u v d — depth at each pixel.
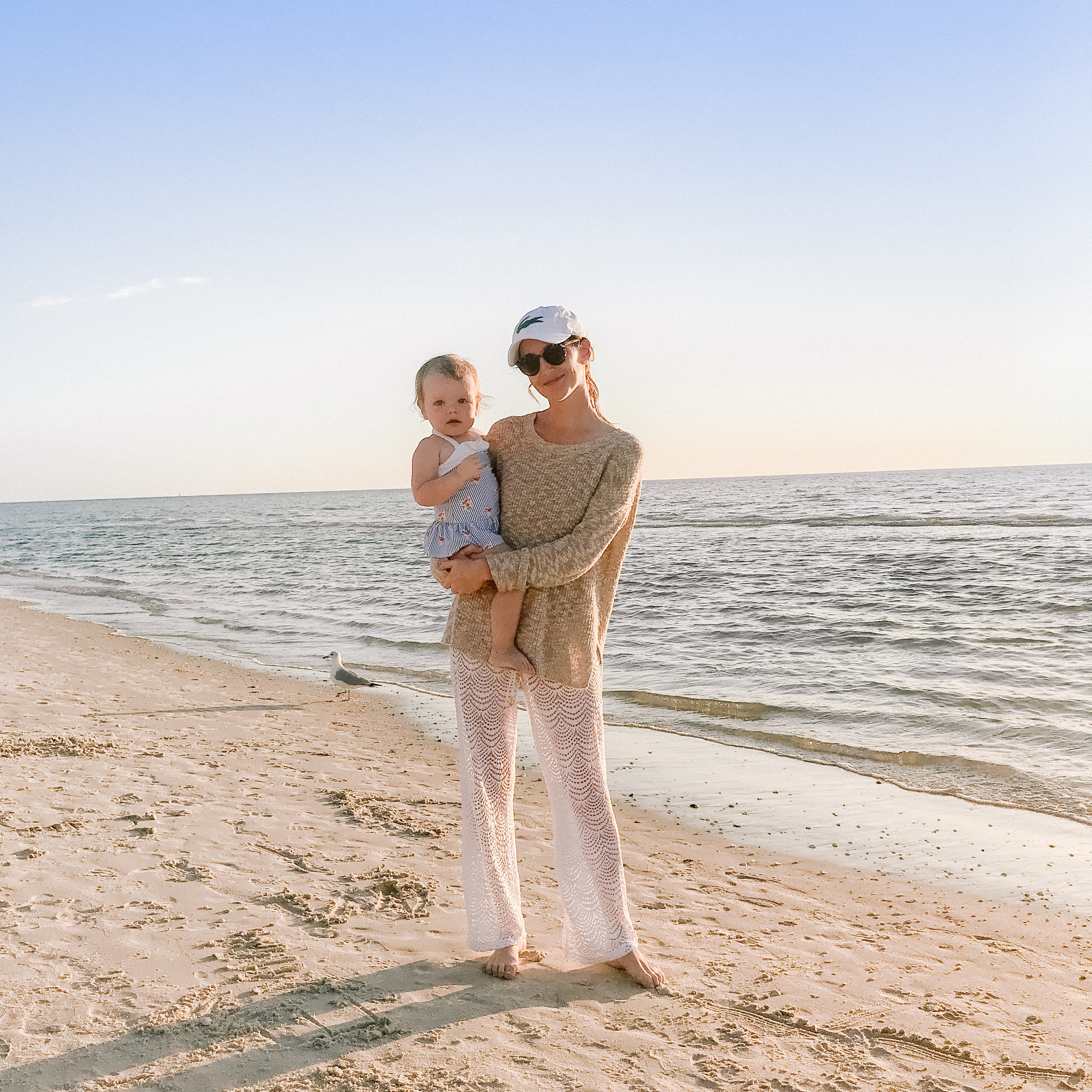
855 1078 2.69
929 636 14.08
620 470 2.99
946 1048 2.91
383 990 3.14
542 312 3.05
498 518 3.18
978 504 57.19
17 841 4.68
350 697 10.26
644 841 5.64
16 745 6.88
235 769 6.62
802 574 23.34
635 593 20.45
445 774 6.83
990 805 6.50
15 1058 2.65
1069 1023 3.19
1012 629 14.53
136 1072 2.59
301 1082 2.56
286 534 58.25
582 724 3.19
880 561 25.95
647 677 11.70
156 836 4.87
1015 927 4.34
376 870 4.43
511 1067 2.67
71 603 21.83
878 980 3.51
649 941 3.85
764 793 6.75
